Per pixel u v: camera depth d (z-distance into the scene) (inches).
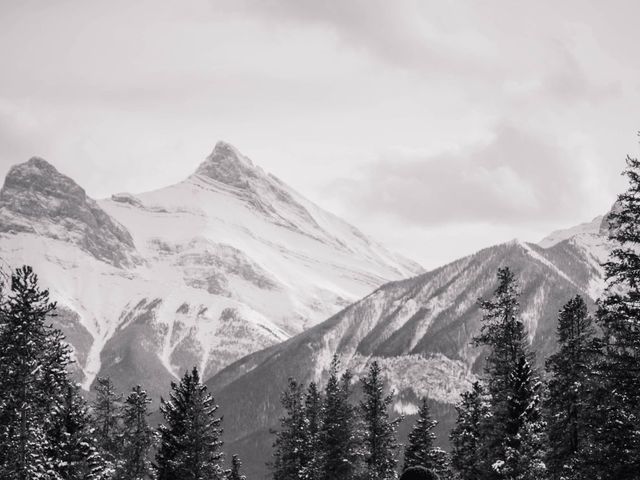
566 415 2052.2
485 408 2628.0
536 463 2046.0
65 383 2406.5
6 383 2123.5
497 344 2268.7
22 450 2151.8
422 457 3004.4
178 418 2723.9
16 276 2158.0
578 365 2047.2
